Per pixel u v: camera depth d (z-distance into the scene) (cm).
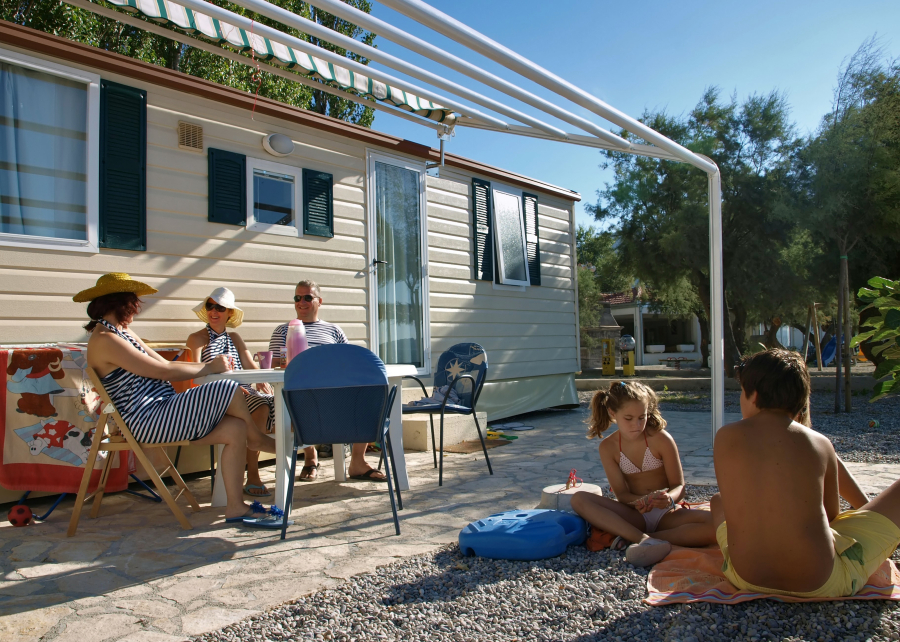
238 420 347
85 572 270
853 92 1017
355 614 219
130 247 471
